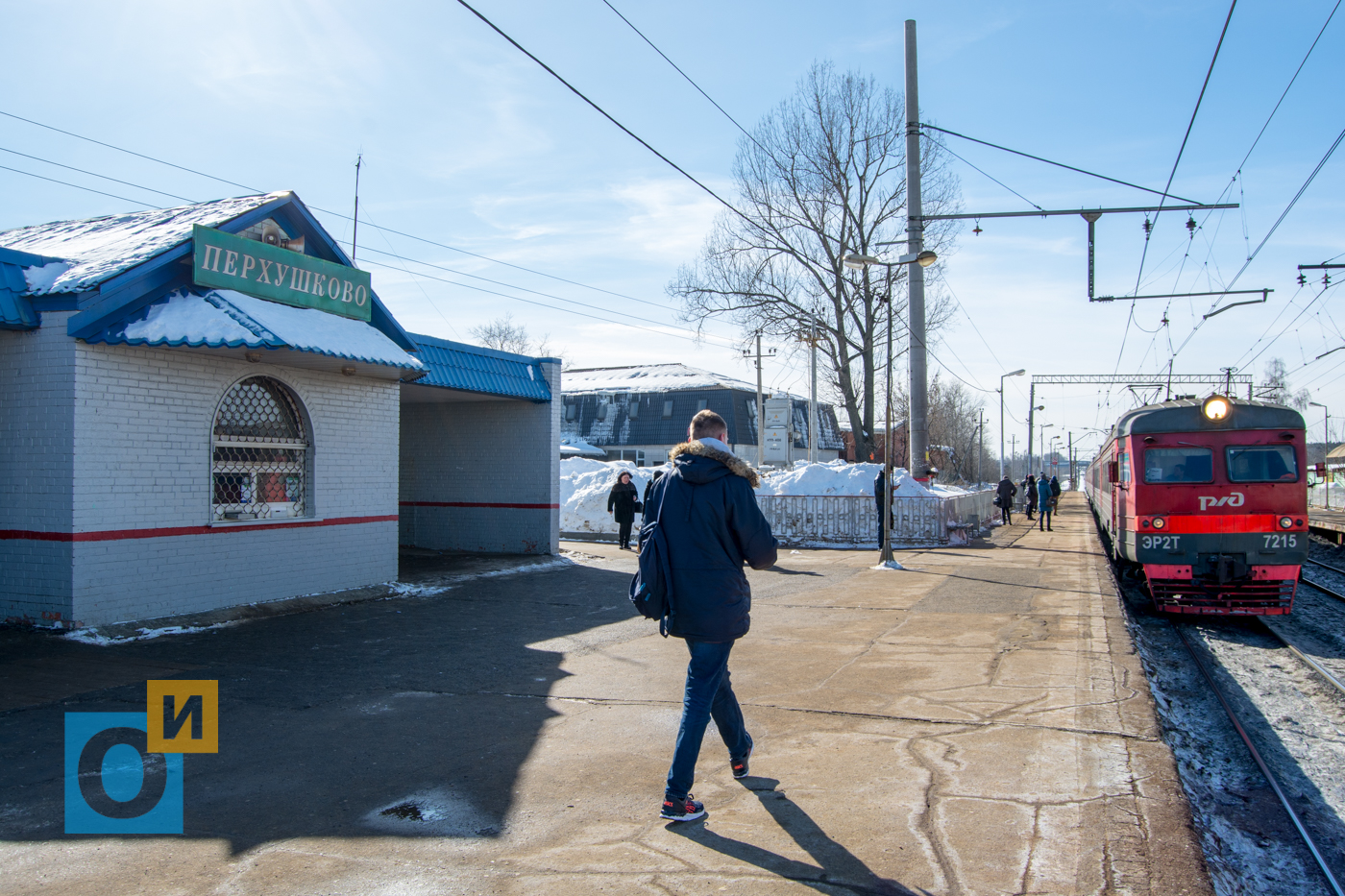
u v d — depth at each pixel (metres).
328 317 10.26
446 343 14.30
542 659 7.66
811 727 5.55
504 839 3.81
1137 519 11.62
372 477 11.62
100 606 8.23
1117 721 5.63
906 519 20.47
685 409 45.81
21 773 4.66
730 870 3.49
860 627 9.27
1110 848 3.69
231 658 7.53
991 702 6.14
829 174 30.75
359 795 4.36
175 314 8.56
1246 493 11.31
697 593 3.98
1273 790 5.52
